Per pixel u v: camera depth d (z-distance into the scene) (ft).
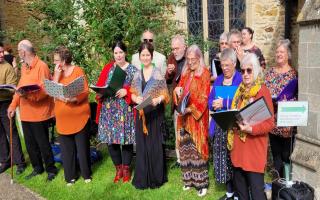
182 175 14.07
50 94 14.19
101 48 19.43
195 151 13.20
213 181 14.67
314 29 11.15
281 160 13.38
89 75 19.57
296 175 12.38
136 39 19.25
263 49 27.68
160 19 20.79
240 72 12.20
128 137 14.35
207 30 28.43
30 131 15.83
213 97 12.23
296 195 10.46
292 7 26.48
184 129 13.26
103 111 14.57
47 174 16.57
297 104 10.43
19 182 16.35
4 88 16.26
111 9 19.51
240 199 11.38
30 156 16.40
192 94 12.64
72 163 15.35
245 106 9.74
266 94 10.34
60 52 14.51
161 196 13.73
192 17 28.55
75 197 14.35
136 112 13.96
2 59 16.85
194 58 12.53
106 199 13.92
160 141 14.17
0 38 29.55
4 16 35.06
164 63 16.17
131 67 14.53
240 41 14.73
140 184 14.44
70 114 14.64
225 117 10.07
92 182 15.56
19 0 35.68
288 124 10.50
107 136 14.47
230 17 28.09
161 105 13.93
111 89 13.70
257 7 27.22
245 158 10.53
